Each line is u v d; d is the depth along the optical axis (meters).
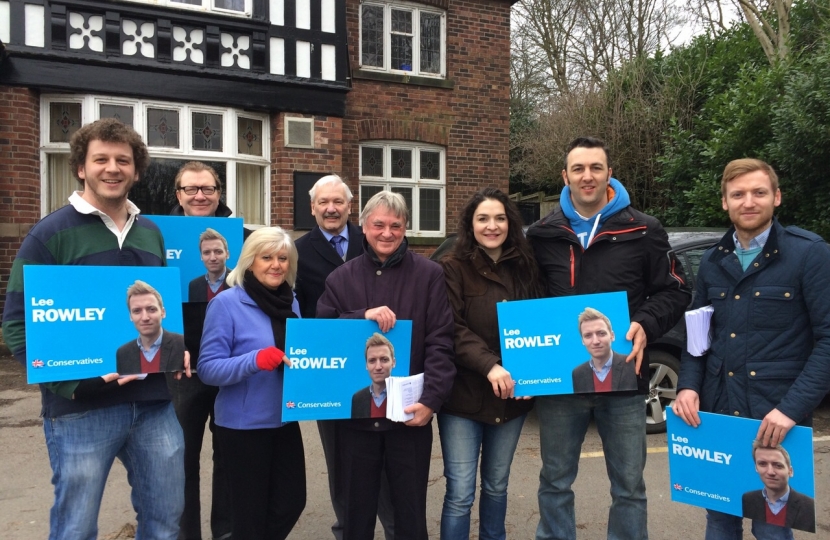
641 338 2.45
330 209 3.22
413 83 9.70
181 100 7.85
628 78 12.86
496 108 10.34
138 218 2.44
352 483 2.46
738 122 8.38
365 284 2.53
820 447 4.62
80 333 2.11
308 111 8.56
